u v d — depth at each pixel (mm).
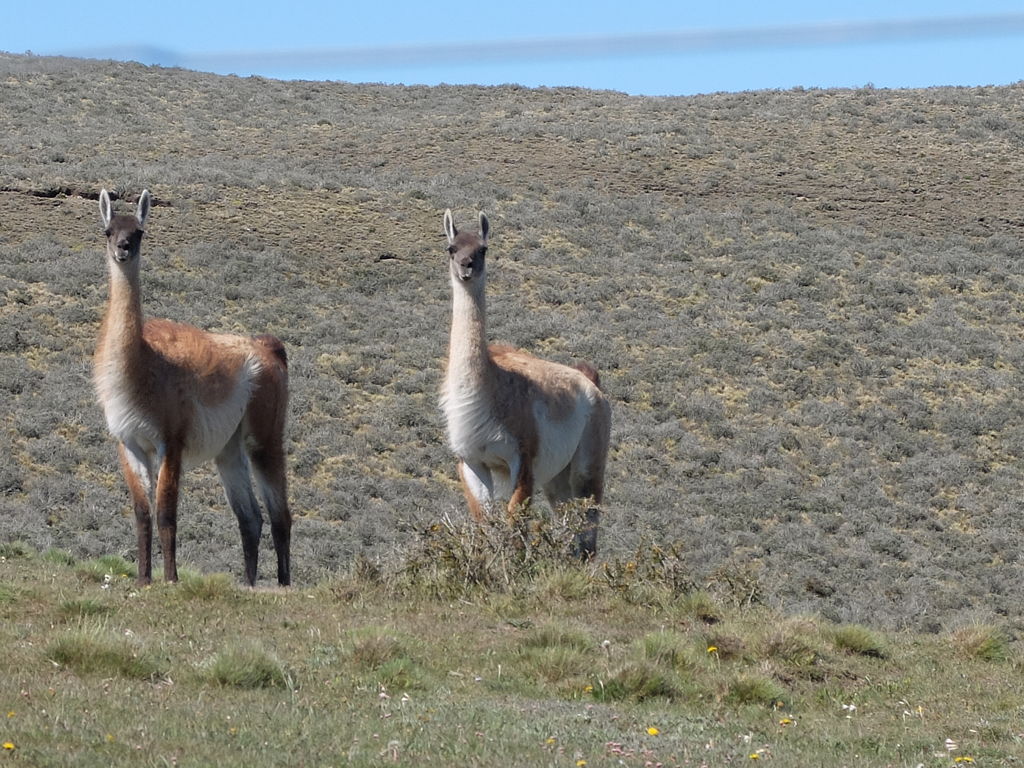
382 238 129625
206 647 26156
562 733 21984
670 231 139500
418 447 86375
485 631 29422
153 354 33750
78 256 112188
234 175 142000
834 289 124188
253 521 37656
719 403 97750
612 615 31828
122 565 37438
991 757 23469
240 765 18344
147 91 195000
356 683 24531
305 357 99312
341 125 185750
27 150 147875
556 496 41938
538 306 115938
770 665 28688
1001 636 32906
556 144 173125
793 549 73000
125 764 17906
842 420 96438
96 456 77875
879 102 197750
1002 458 93188
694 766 20781
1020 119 189000
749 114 192125
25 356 92125
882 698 27906
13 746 18031
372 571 33969
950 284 129500
